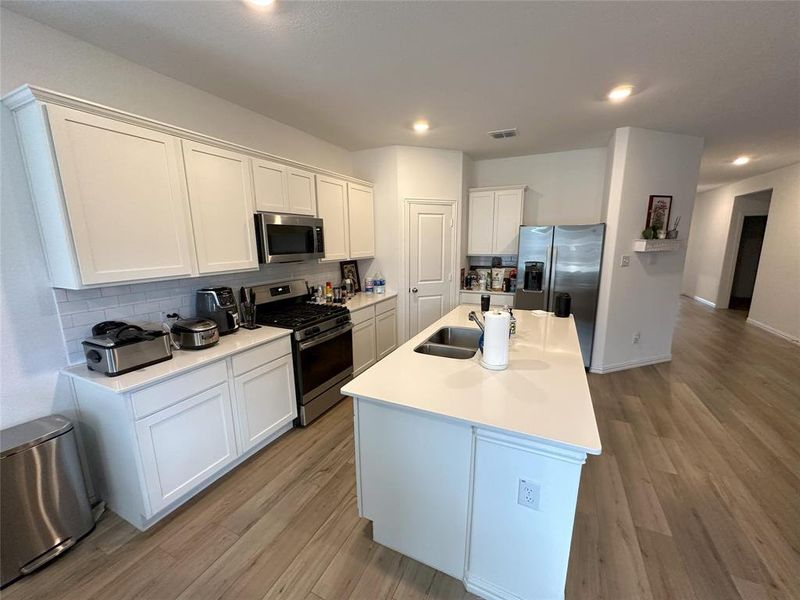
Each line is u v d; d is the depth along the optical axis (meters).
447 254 4.31
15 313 1.67
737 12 1.62
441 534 1.51
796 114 2.98
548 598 1.33
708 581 1.50
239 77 2.24
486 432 1.30
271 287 2.98
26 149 1.60
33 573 1.55
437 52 1.96
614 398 3.19
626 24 1.71
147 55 1.97
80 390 1.79
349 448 2.48
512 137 3.62
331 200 3.32
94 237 1.67
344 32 1.77
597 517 1.85
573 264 3.74
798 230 4.79
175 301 2.33
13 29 1.59
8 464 1.47
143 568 1.58
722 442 2.51
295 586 1.50
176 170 1.99
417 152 3.96
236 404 2.16
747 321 5.93
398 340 4.23
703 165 5.09
